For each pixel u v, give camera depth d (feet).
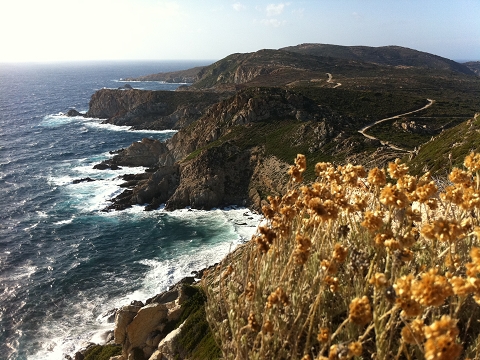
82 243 131.13
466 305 10.45
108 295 99.50
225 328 14.40
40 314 91.97
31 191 182.91
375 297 8.95
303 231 13.42
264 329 9.64
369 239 12.62
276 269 12.49
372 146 183.83
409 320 9.49
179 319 30.27
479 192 10.56
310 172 163.22
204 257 120.67
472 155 12.17
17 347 81.00
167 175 188.85
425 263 11.42
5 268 113.70
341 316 11.62
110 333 82.17
